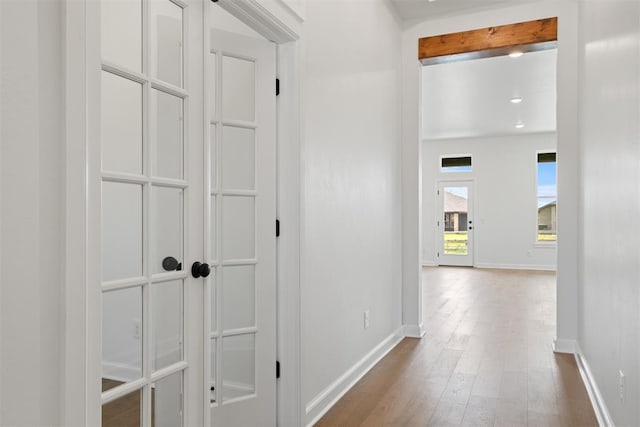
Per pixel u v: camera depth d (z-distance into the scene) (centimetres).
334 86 298
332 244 293
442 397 294
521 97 727
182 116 177
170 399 170
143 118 158
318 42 275
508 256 1071
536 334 454
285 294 246
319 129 276
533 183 1051
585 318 336
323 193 281
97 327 126
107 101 145
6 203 99
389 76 414
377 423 258
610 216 238
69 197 113
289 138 247
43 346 107
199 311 183
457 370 346
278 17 226
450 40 438
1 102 98
